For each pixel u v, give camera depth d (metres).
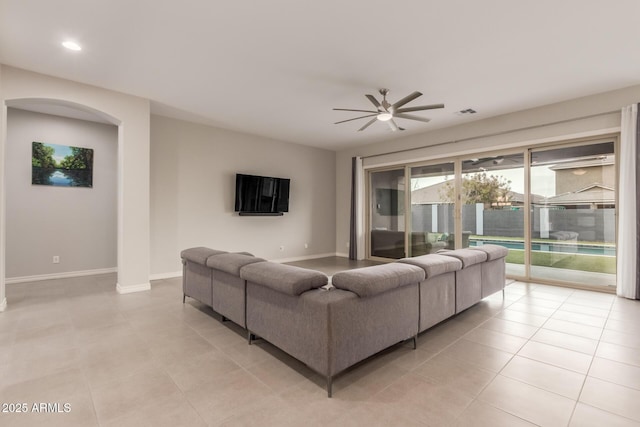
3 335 2.73
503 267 3.95
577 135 4.30
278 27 2.71
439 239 5.96
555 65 3.38
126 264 4.18
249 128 5.88
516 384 1.99
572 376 2.08
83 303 3.69
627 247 3.88
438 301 2.78
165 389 1.94
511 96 4.24
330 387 1.86
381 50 3.09
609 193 4.21
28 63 3.35
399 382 2.02
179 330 2.89
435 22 2.63
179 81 3.81
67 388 1.94
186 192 5.44
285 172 6.88
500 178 5.16
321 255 7.61
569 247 4.55
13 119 4.65
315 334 1.93
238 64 3.39
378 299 2.16
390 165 6.70
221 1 2.38
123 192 4.16
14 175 4.66
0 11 2.48
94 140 5.30
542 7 2.43
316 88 4.02
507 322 3.11
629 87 3.92
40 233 4.87
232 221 6.04
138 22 2.64
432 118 5.16
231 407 1.76
